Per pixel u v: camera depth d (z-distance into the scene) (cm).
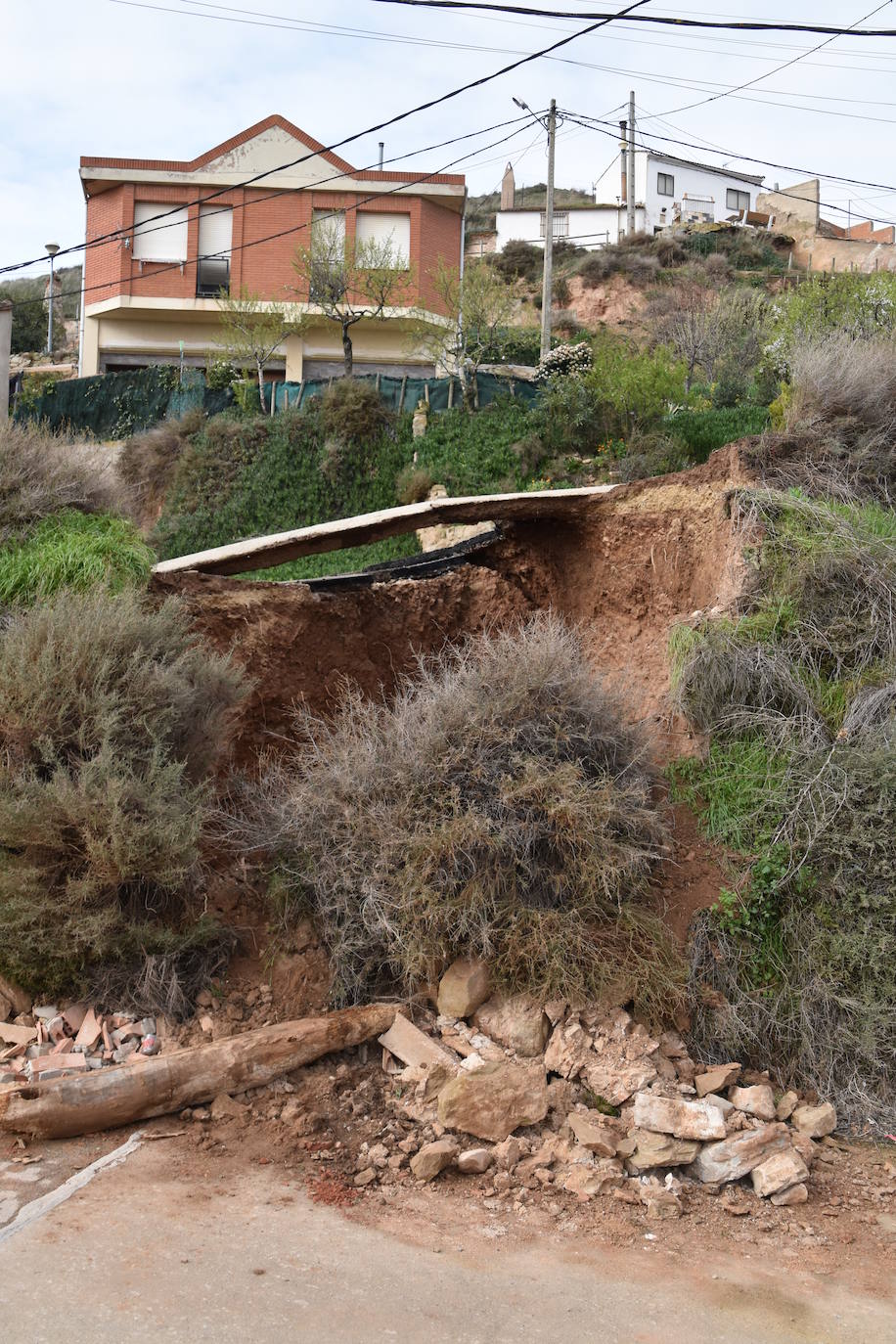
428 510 1059
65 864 601
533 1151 529
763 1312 409
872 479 972
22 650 632
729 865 712
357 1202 471
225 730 736
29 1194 448
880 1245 475
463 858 640
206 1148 507
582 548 1069
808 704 769
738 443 966
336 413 2361
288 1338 361
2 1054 550
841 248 4875
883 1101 624
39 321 4609
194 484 2358
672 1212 489
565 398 2308
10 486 806
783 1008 656
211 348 2998
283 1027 572
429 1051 572
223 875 686
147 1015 589
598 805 661
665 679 892
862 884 674
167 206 2922
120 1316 364
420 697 759
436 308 2930
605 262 4456
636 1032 593
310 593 963
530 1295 405
